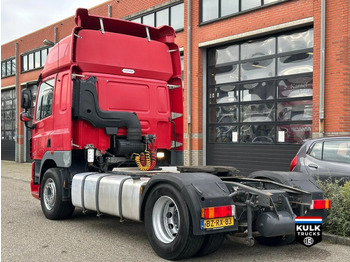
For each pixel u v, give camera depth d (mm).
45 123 7570
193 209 4387
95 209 6133
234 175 6281
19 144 26641
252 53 13508
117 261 4727
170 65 7828
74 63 6758
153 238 4934
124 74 7203
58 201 6910
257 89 13352
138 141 7102
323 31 10969
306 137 11953
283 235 5160
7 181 14219
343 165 6965
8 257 4910
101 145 6934
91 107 6723
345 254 5094
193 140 14977
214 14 14352
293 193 5238
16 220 7191
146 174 6070
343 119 10609
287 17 12047
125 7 18078
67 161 6695
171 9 16047
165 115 7652
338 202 5938
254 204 4715
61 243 5578
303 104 12047
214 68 14789
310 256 4988
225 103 14398
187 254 4582
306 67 11984
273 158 12820
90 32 6949
